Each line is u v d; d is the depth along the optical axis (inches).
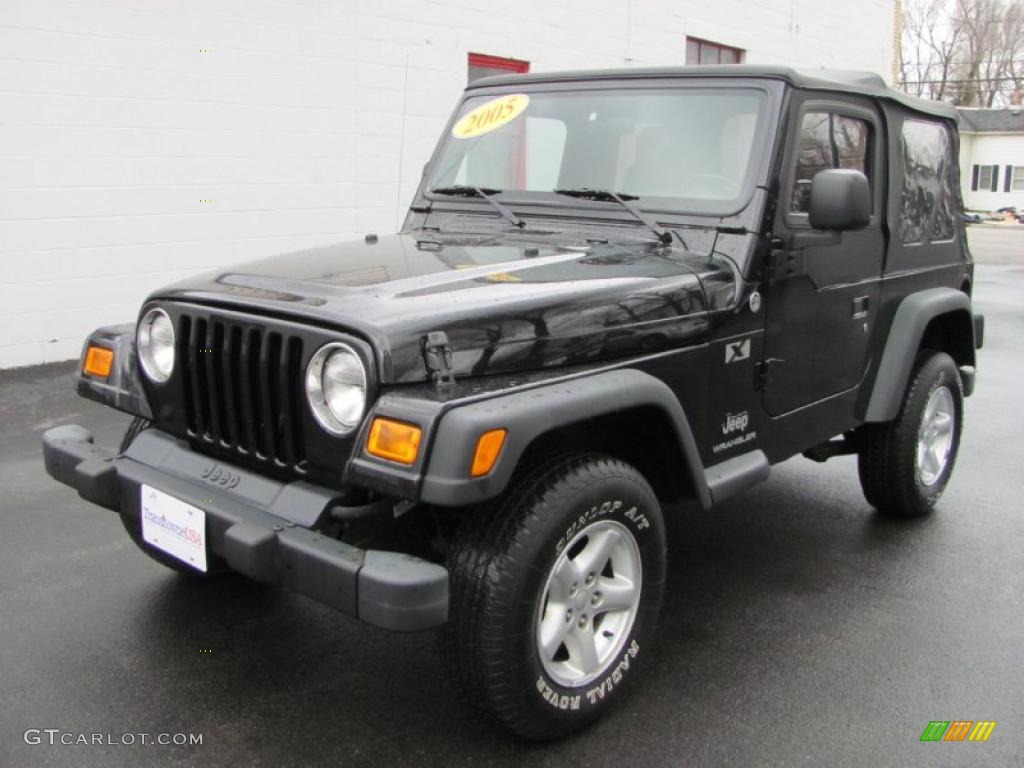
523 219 144.1
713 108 136.2
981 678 125.6
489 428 91.0
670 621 139.9
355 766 104.5
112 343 125.6
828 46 614.9
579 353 108.3
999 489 201.0
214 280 117.5
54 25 264.4
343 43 331.0
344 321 97.3
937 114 176.4
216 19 297.3
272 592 144.3
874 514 185.3
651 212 134.8
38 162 266.8
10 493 181.0
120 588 144.6
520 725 103.7
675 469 119.0
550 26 404.2
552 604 105.2
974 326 192.4
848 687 122.7
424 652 128.6
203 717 112.8
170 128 292.0
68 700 115.4
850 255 149.6
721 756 108.0
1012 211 1630.2
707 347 124.2
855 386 158.2
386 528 106.0
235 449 109.4
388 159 351.3
